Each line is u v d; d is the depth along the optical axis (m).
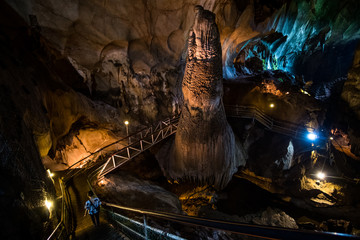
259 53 23.58
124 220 5.04
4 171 3.89
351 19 25.56
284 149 14.02
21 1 7.96
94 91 13.34
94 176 9.34
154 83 14.30
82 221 6.24
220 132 10.03
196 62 9.18
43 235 4.02
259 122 14.53
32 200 4.37
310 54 30.72
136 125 14.34
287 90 15.73
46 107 8.17
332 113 18.30
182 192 10.85
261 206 11.30
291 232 1.05
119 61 12.54
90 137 11.73
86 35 10.70
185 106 9.95
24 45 8.75
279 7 16.75
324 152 16.33
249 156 14.33
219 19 14.62
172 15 11.58
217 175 10.46
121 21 10.85
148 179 11.02
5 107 5.05
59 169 10.05
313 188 15.48
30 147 5.54
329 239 0.90
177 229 6.57
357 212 12.45
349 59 31.39
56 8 9.02
